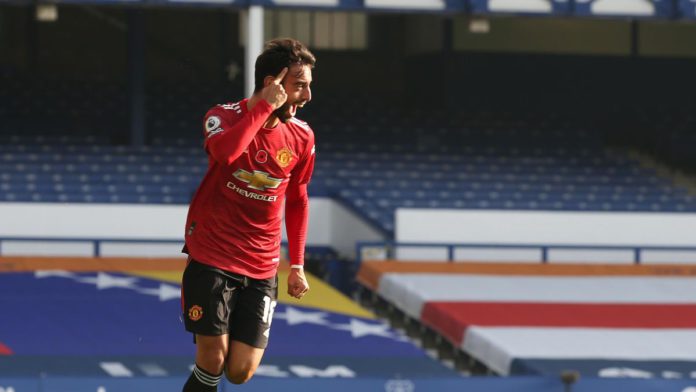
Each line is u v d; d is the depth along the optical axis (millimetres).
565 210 75438
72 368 44406
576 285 62781
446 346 57094
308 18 94188
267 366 45312
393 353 48625
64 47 90750
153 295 56875
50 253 64188
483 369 52562
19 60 90125
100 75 91188
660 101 94875
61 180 71750
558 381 39188
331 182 76000
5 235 65312
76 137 79688
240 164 16938
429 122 87000
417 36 94312
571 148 86562
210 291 17031
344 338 50656
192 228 17312
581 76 93750
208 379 17250
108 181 72312
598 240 68875
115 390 37312
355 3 69188
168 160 75438
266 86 16688
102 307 54312
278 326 52062
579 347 48812
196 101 85938
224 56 91625
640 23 94688
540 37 93312
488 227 67812
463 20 92188
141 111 76938
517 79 92875
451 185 77375
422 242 67188
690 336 51875
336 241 72438
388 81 95438
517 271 65188
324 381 38250
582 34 93812
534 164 82875
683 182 86312
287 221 18359
